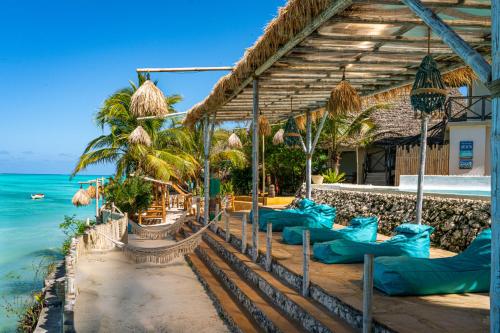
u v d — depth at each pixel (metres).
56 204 43.66
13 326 7.81
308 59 6.39
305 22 4.92
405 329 3.65
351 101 6.02
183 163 20.00
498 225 2.32
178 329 5.91
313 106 10.86
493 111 2.37
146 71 7.49
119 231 12.81
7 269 12.73
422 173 7.55
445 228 7.64
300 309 4.84
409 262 4.85
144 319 6.35
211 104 10.02
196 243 9.41
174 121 22.08
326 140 20.23
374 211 10.02
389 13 4.82
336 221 11.37
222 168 26.27
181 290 7.86
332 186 13.30
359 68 7.05
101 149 19.19
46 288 8.20
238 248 8.69
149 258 9.27
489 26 5.25
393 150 18.95
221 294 6.92
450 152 15.48
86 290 7.88
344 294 4.67
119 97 19.45
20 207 39.44
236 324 5.52
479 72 2.45
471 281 4.73
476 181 11.73
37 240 18.50
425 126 7.49
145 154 18.23
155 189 19.09
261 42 5.92
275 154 22.11
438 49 6.12
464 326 3.75
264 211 10.77
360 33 5.53
